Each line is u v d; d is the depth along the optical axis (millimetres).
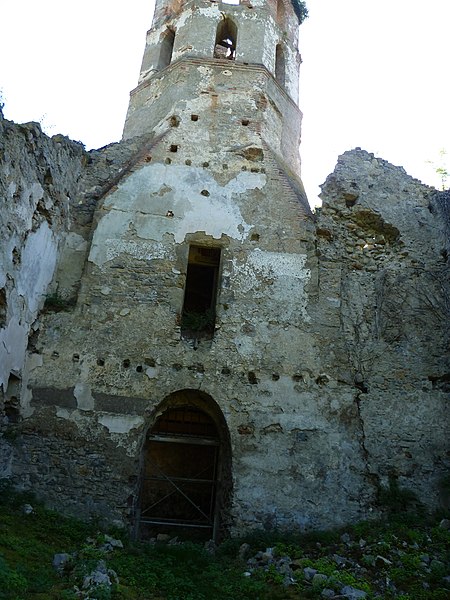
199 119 15844
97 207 13812
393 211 14953
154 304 12891
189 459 15859
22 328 11578
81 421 11633
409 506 11523
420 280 14016
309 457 11789
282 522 11156
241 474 11508
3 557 7555
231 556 10266
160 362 12328
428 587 8758
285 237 13969
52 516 10211
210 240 13766
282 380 12445
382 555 9773
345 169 15508
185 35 18047
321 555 10070
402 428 12281
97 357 12211
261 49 17844
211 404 12461
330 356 12812
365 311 13609
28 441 11344
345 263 14180
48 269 12820
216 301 13367
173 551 9797
